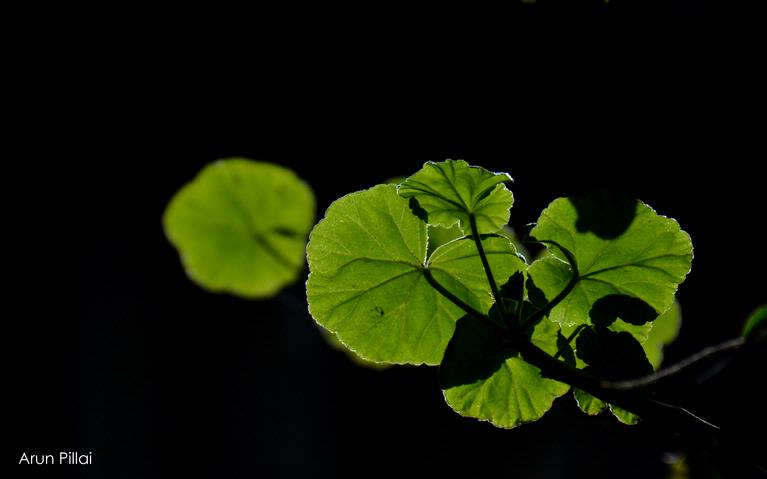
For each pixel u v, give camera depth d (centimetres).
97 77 245
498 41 176
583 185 158
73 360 250
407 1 212
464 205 91
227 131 251
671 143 132
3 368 239
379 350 92
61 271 251
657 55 122
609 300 90
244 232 114
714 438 88
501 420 91
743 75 116
